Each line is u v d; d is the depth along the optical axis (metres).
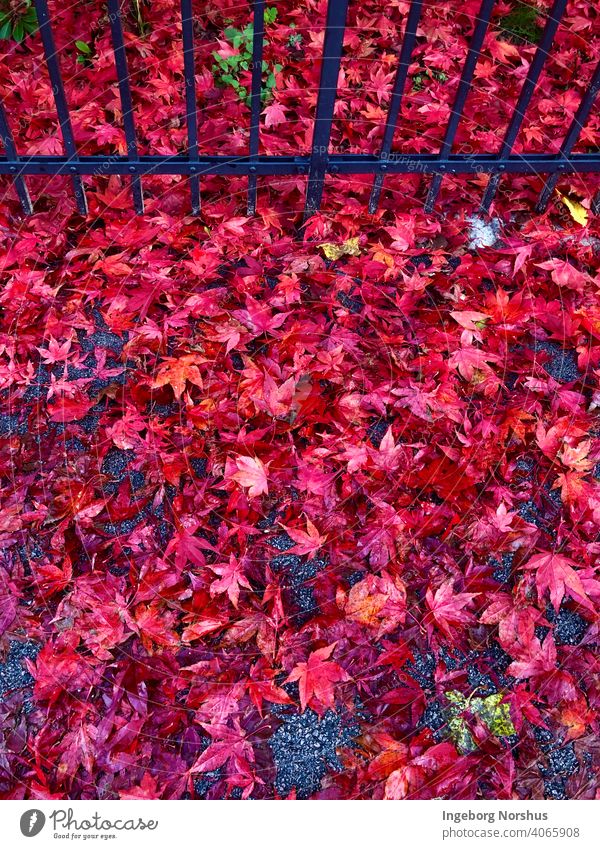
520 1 3.52
